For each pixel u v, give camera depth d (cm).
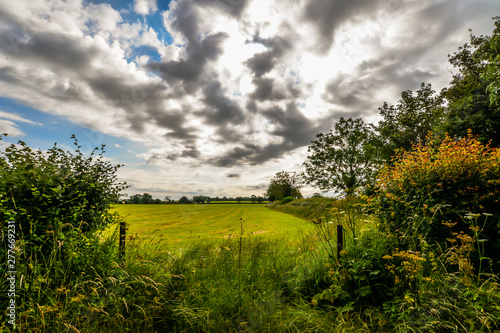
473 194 309
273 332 254
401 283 279
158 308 271
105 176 346
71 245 265
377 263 315
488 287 240
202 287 317
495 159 342
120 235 337
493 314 212
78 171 325
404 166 391
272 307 287
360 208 416
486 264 282
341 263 328
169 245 438
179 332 260
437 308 232
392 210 369
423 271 269
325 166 2867
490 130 1034
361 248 346
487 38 1555
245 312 280
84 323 235
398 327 241
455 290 240
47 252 272
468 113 1143
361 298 296
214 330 258
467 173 327
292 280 342
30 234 259
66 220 289
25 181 267
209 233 1211
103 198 333
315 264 354
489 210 308
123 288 274
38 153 285
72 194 301
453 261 250
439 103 2025
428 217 305
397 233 342
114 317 250
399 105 2134
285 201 4384
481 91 1155
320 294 304
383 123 2138
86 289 265
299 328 261
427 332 221
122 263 309
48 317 228
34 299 236
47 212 278
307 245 421
